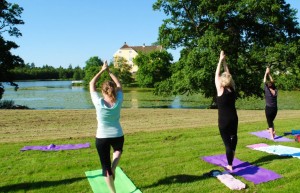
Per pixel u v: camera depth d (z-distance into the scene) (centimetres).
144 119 1410
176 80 2877
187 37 2936
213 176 584
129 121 1342
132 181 570
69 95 4938
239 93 2922
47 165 666
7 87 8369
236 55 2806
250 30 2959
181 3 2825
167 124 1242
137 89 6706
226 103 584
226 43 2708
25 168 648
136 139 909
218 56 2559
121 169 634
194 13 2903
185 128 1102
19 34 3753
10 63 3556
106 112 464
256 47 2855
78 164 670
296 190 513
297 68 2769
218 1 2734
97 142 471
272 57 2652
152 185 550
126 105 3256
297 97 4028
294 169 623
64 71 17312
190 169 632
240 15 2673
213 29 2725
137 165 661
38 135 1020
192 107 3042
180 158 707
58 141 900
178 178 581
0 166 662
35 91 6322
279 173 601
